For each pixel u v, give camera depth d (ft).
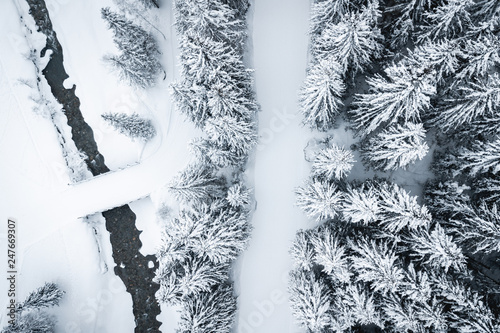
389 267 62.69
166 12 99.76
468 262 73.46
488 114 69.31
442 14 64.18
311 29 82.58
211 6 70.90
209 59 65.62
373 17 67.10
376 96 65.36
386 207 64.18
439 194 79.66
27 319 95.76
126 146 102.68
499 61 60.80
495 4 67.26
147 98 99.04
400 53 74.64
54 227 102.06
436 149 86.33
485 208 67.56
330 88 66.39
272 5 96.53
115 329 101.30
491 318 59.21
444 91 70.54
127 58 88.43
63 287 101.04
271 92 95.86
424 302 61.72
